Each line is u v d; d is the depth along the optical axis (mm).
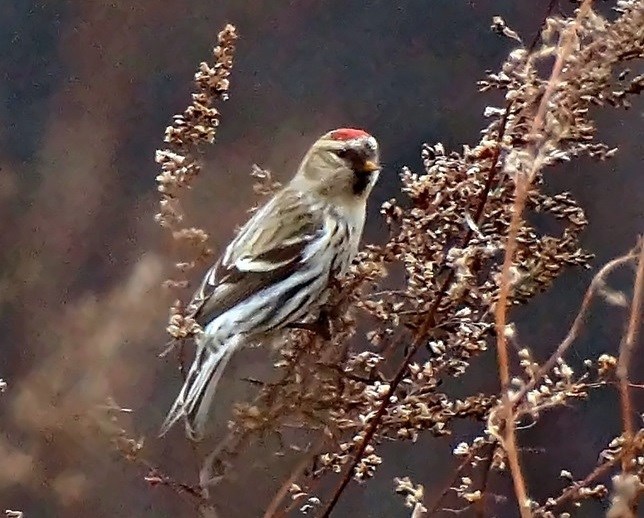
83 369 7656
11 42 9570
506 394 3936
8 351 7980
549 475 7871
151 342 7625
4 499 7410
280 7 9531
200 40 9680
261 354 7219
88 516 7453
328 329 4934
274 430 4770
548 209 4562
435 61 9164
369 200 8805
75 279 8711
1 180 9125
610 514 3793
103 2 9648
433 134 9086
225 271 6453
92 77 9648
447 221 4602
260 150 9148
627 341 3949
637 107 8188
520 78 4391
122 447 5023
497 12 9039
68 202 9227
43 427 7480
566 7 5480
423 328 4445
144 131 9500
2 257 8773
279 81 9352
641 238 4145
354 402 4680
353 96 9344
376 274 4883
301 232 6656
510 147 4238
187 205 8352
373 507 8172
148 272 7547
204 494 4805
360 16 9367
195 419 5707
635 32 4211
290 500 5656
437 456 8133
